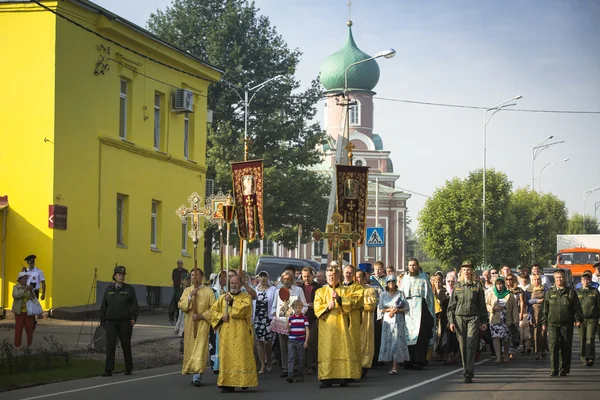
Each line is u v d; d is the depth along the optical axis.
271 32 56.12
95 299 29.22
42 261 27.08
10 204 27.47
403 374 17.44
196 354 15.34
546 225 74.50
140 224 32.81
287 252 85.69
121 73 31.31
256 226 18.94
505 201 56.41
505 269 23.67
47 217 27.09
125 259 31.59
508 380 16.11
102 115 30.08
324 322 15.41
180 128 36.28
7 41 27.73
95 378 16.38
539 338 20.92
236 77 53.16
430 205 54.62
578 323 19.08
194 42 54.44
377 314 19.02
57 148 27.42
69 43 28.06
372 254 90.38
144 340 22.53
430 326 18.58
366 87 88.00
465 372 15.80
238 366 14.48
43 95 27.38
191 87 37.12
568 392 14.27
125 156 31.61
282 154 53.75
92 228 29.38
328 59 87.94
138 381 15.95
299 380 16.25
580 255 54.81
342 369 15.20
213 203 17.48
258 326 17.77
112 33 30.23
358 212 21.00
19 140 27.55
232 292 14.76
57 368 17.31
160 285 34.28
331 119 89.06
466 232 53.56
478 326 15.94
